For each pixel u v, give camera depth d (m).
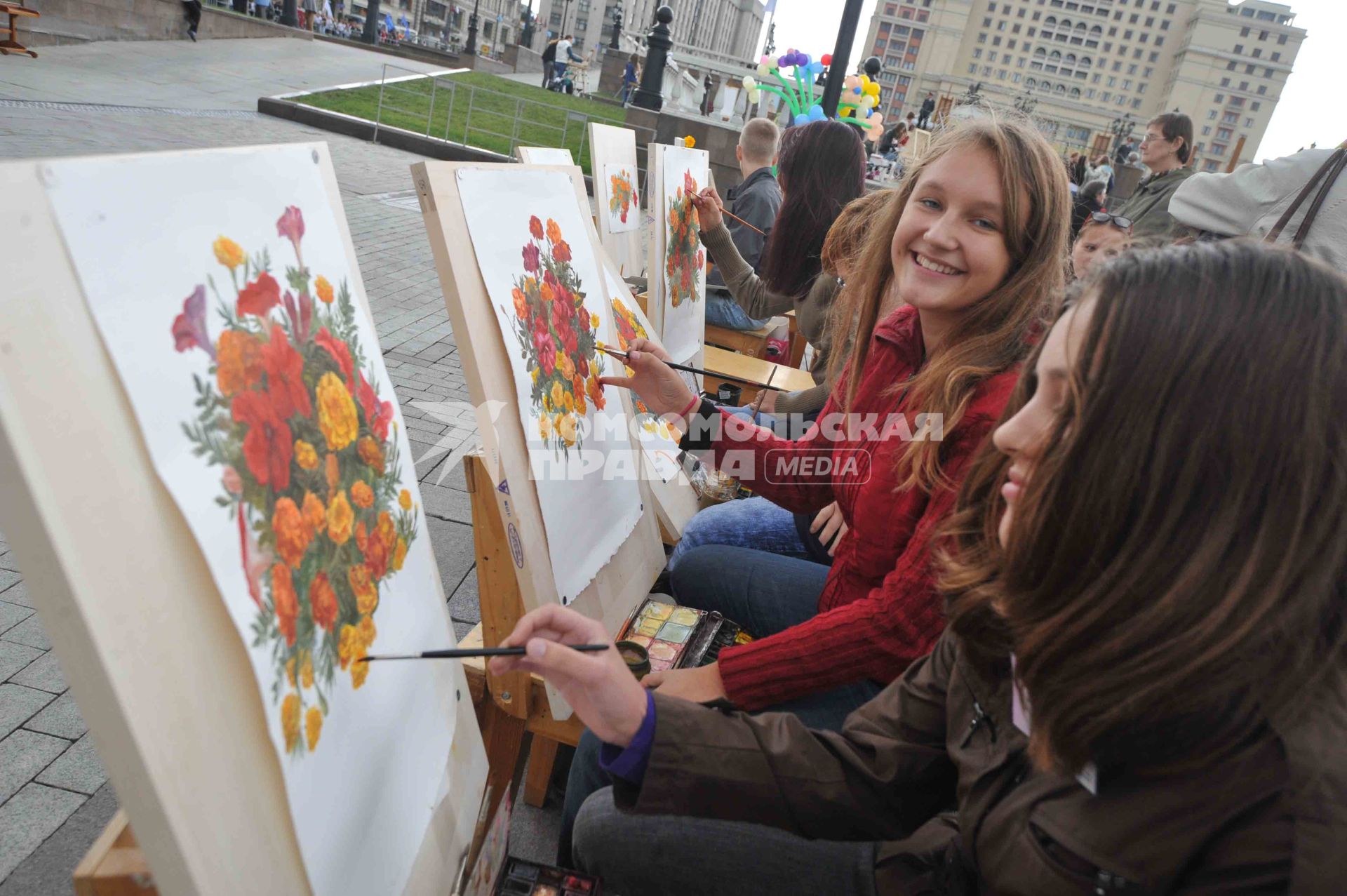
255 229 0.78
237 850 0.66
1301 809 0.64
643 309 3.31
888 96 105.62
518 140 13.12
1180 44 102.88
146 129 8.34
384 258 5.94
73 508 0.54
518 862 1.25
